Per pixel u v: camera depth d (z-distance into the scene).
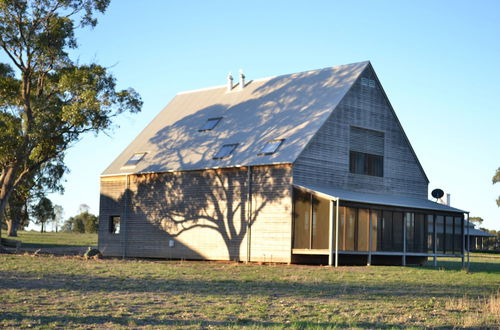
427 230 33.25
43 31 34.50
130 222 37.06
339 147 32.38
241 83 39.25
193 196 34.06
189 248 33.91
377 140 34.72
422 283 21.30
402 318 13.11
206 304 14.41
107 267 24.06
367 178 33.81
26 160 36.47
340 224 28.88
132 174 36.97
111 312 12.91
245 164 31.48
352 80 33.47
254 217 31.12
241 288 18.00
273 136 32.34
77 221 98.75
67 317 12.20
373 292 17.92
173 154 36.28
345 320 12.67
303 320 12.52
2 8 33.19
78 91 34.75
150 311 13.17
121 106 35.12
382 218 31.00
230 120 36.31
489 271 29.12
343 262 30.86
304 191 29.44
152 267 24.92
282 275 22.69
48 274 20.31
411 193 36.59
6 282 17.62
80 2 34.97
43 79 35.75
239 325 11.71
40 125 33.34
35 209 57.34
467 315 13.84
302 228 29.39
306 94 34.59
